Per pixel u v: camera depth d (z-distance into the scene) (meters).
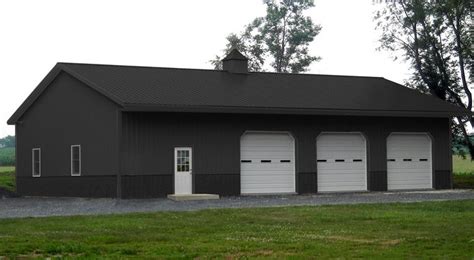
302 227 16.12
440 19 40.19
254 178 29.08
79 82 29.16
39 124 32.19
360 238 14.16
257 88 31.28
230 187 28.48
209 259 11.59
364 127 31.19
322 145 30.45
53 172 31.02
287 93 31.19
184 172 27.67
